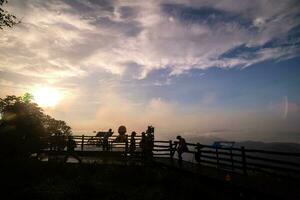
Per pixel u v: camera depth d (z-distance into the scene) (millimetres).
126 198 13031
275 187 10617
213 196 12008
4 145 19578
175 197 12898
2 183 14648
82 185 14734
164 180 15422
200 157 16234
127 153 22266
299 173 9445
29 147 20922
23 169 17078
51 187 14797
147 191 14133
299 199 8742
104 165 18875
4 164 17188
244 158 12711
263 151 11242
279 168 10391
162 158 21781
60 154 24094
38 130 21953
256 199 10211
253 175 13359
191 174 14711
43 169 18250
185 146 17109
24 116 21094
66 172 17734
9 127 20281
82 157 23750
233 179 12297
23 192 13797
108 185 15242
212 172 14305
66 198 13086
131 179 16219
